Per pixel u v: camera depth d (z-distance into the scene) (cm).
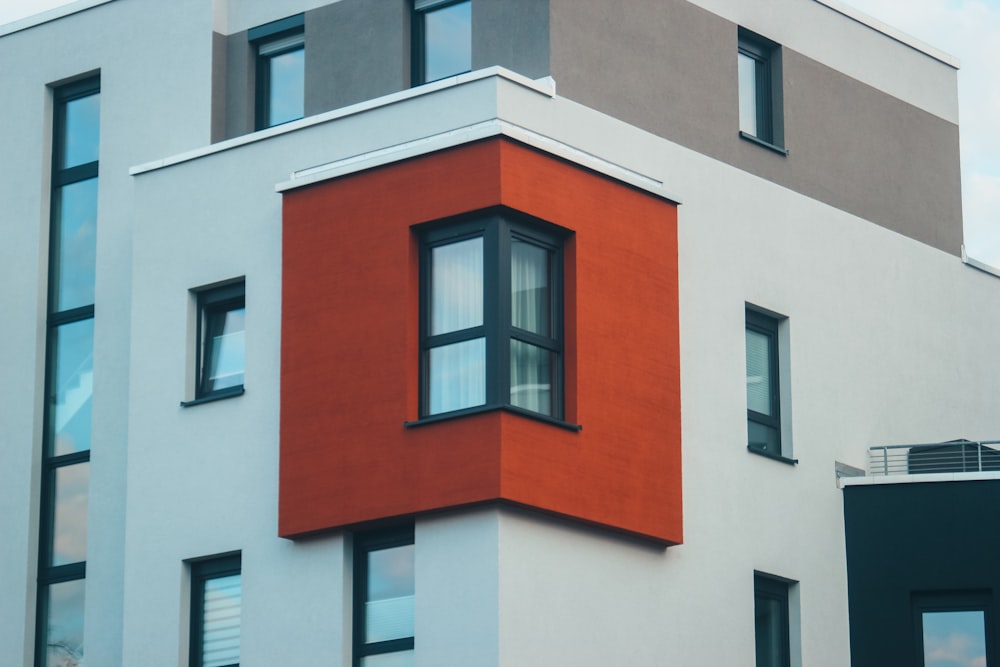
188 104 3312
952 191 3628
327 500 2831
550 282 2845
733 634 2998
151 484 3055
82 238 3409
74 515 3300
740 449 3089
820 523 3183
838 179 3409
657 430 2912
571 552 2789
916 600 3088
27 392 3366
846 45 3506
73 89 3475
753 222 3219
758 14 3353
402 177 2858
